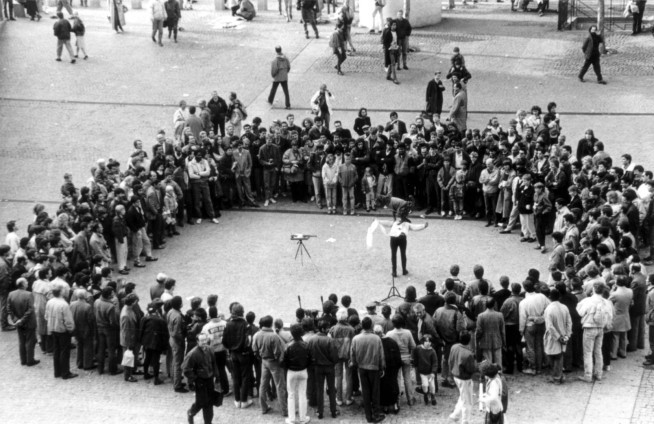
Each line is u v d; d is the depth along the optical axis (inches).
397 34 1584.6
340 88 1562.5
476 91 1535.4
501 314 836.0
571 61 1652.3
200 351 772.0
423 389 810.2
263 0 2006.6
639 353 911.7
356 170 1216.2
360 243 1139.9
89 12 2015.3
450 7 2015.3
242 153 1234.6
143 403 832.3
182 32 1851.6
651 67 1616.6
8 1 1904.5
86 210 1032.8
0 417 805.9
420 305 833.5
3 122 1460.4
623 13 1894.7
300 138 1267.2
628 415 791.7
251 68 1656.0
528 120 1293.1
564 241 1004.6
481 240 1138.0
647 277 961.5
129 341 865.5
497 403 706.8
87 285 911.0
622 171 1109.7
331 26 1877.5
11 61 1685.5
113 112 1491.1
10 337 962.7
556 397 825.5
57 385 865.5
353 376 844.6
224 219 1218.0
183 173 1177.4
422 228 1039.6
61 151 1369.3
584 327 844.6
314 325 810.8
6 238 1026.7
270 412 820.6
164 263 1095.0
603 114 1435.8
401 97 1519.4
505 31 1825.8
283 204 1259.8
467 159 1193.4
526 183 1112.8
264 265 1083.9
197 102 1517.0
